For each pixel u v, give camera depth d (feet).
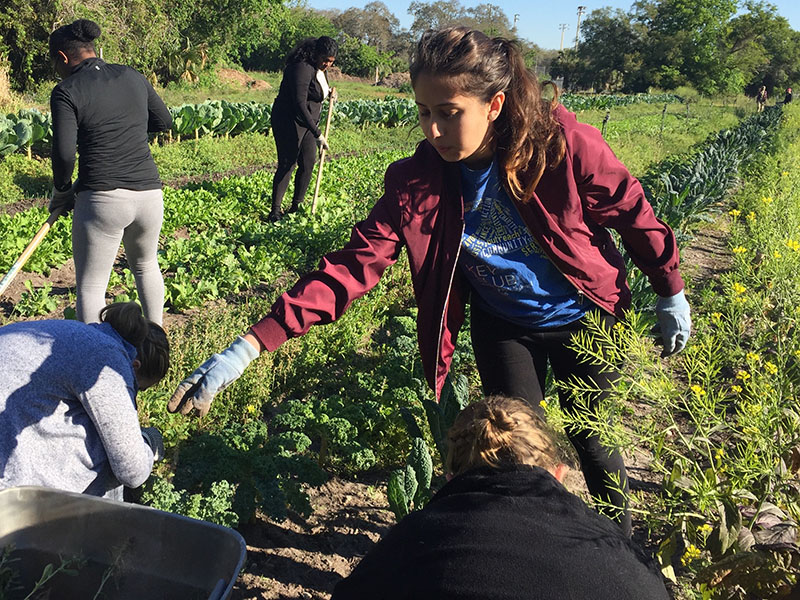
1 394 8.14
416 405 13.93
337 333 18.47
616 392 8.77
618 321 9.25
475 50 7.09
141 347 9.32
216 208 33.37
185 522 6.57
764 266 19.90
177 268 24.25
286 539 11.21
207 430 13.51
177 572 6.70
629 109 151.12
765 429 8.48
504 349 9.25
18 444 8.18
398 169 8.48
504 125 7.75
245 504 10.66
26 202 36.60
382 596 5.36
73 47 14.14
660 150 72.54
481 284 8.91
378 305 21.65
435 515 5.60
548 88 8.59
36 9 85.71
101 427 8.41
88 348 8.40
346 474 13.16
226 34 133.18
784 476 8.61
